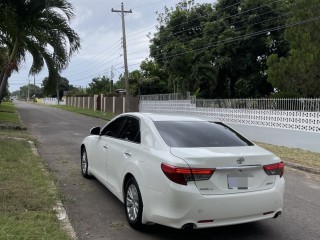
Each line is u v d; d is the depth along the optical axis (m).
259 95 29.14
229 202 4.50
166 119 5.72
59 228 4.75
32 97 133.12
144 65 41.88
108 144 6.46
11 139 12.82
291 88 18.09
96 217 5.60
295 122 14.84
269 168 4.87
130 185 5.30
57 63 17.09
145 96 33.72
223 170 4.57
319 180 9.13
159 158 4.73
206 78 28.64
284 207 6.56
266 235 5.15
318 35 16.59
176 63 28.16
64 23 16.28
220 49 27.19
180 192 4.39
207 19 30.22
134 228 5.16
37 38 15.91
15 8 14.26
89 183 7.54
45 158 10.36
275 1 26.44
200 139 5.24
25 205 5.49
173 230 5.19
